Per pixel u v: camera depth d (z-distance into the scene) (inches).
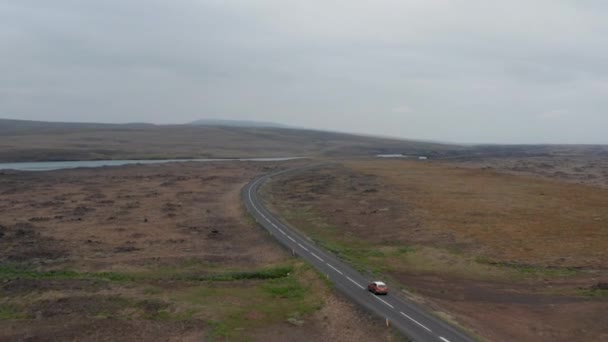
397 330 1726.1
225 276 2468.0
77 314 1940.2
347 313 1939.0
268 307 2064.5
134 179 6796.3
